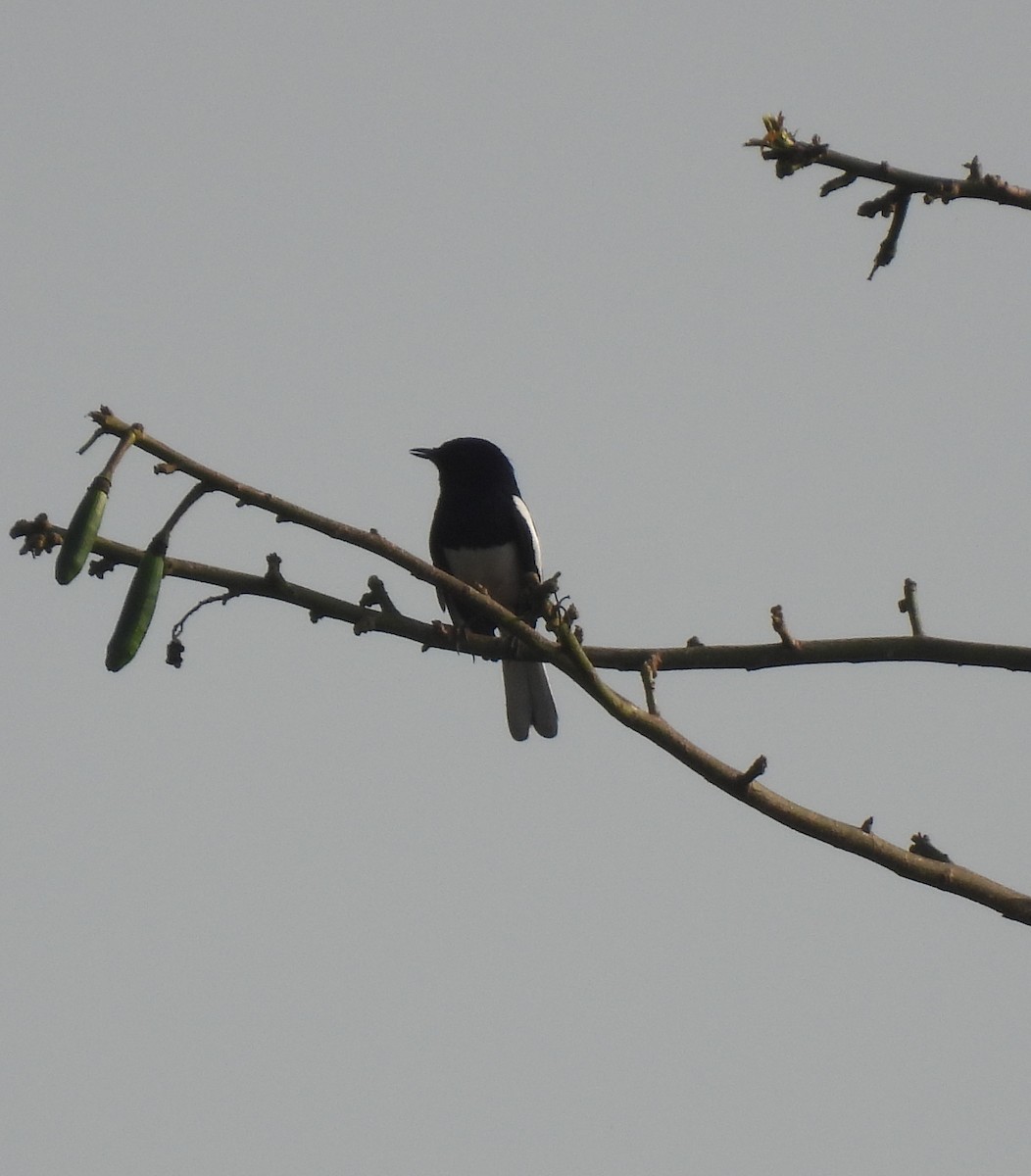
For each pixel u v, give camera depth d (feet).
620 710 30.19
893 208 31.14
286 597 34.65
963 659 35.68
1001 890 29.99
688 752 30.09
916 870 29.96
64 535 29.60
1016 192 30.58
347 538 30.40
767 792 30.07
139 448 28.81
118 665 28.30
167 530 29.09
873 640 36.14
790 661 36.42
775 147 30.32
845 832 29.96
